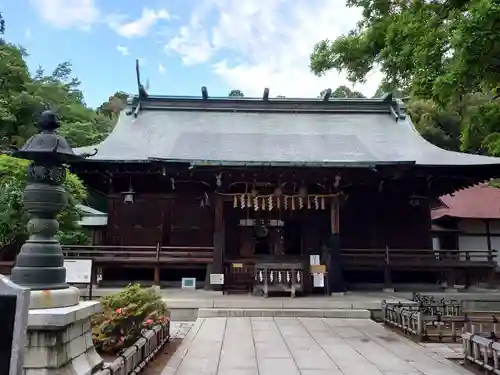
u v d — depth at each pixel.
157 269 14.17
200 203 15.62
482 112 8.63
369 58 9.05
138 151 16.30
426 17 7.43
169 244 15.65
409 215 16.33
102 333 6.70
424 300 10.80
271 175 13.28
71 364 4.77
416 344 7.48
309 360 6.35
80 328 5.12
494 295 12.87
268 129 18.89
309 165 12.60
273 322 9.62
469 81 6.42
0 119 23.17
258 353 6.77
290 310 10.48
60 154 5.11
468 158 15.53
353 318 10.25
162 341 7.11
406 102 30.89
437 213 22.05
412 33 7.45
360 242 16.16
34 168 5.12
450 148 31.09
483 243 21.83
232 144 16.16
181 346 7.30
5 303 3.13
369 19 9.02
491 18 5.66
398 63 8.02
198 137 16.69
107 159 14.52
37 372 4.30
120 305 6.99
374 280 16.28
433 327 8.59
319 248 13.73
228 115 20.05
